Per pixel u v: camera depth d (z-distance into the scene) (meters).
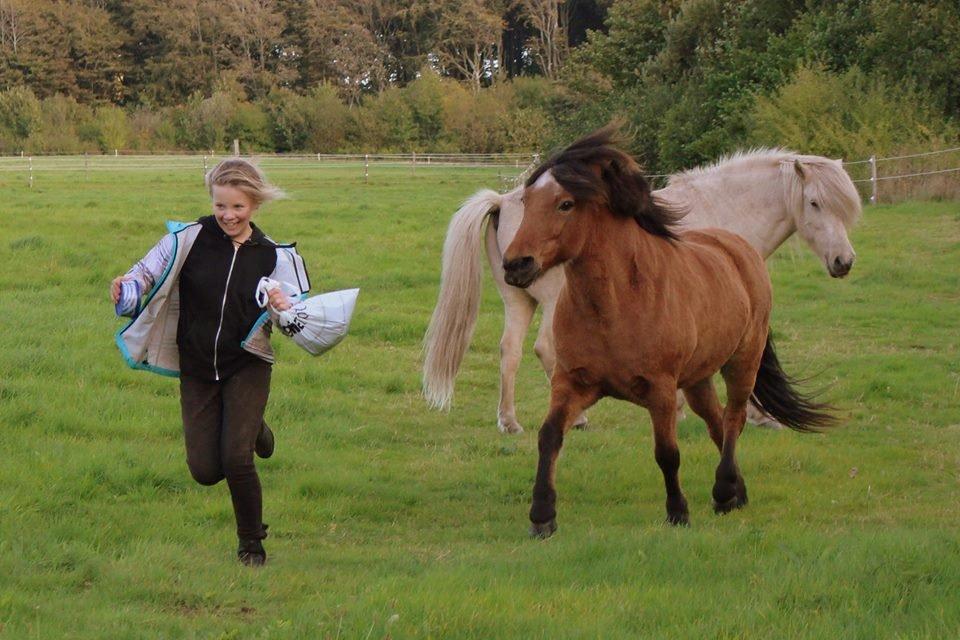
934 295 19.91
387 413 12.48
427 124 88.00
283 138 89.69
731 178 12.37
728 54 42.06
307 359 14.62
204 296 6.55
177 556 6.93
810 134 35.53
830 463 10.23
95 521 7.81
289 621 5.46
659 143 41.66
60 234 25.16
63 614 5.64
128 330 6.61
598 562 6.60
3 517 7.59
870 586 5.88
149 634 5.37
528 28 115.38
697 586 6.08
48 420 10.53
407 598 5.69
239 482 6.62
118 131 87.38
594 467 10.12
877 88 36.31
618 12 50.91
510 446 10.91
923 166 33.34
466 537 8.03
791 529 7.44
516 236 7.18
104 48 101.56
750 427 12.06
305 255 23.56
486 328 17.44
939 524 8.06
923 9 37.97
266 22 106.12
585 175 7.10
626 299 7.43
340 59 105.31
